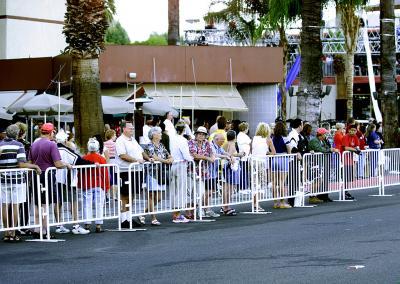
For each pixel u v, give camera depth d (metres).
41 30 41.50
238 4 42.56
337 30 47.97
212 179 17.38
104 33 20.64
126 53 32.25
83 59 20.38
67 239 14.44
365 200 20.97
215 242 13.57
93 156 15.44
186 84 33.31
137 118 24.92
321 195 20.78
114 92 32.59
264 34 43.97
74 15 20.38
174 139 16.73
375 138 26.38
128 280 10.22
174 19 36.16
